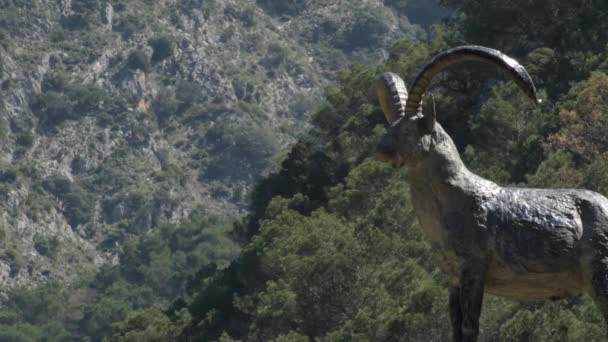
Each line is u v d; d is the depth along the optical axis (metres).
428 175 23.59
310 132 143.12
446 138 23.69
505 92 96.62
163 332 127.75
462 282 23.11
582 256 22.53
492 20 117.50
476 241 23.05
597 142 73.56
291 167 133.88
